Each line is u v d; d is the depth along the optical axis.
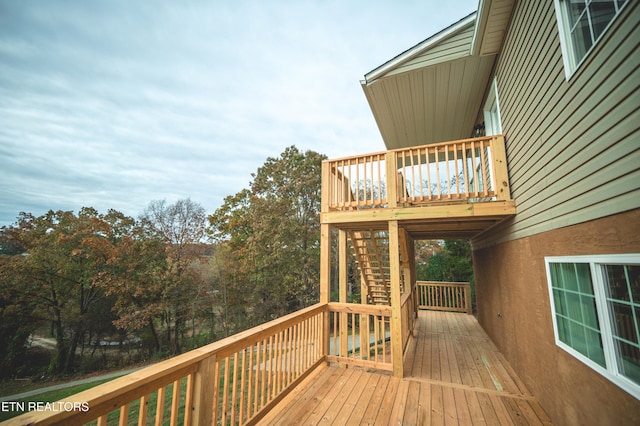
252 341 2.46
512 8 3.43
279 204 15.62
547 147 2.58
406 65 4.80
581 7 2.01
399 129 6.93
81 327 13.79
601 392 1.86
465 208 3.80
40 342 15.11
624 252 1.58
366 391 3.21
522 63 3.18
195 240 16.14
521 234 3.40
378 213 4.16
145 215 15.92
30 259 13.35
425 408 2.85
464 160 3.92
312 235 16.30
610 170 1.68
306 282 15.45
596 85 1.80
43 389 11.51
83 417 1.13
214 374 1.93
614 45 1.61
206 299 15.52
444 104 5.84
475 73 4.84
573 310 2.25
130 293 14.21
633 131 1.46
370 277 6.91
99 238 14.36
